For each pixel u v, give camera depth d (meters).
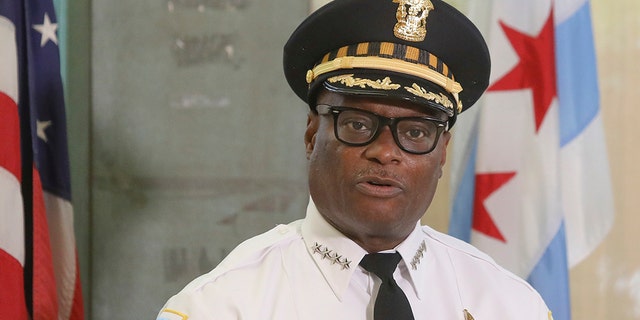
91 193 2.95
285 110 2.94
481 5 2.88
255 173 2.95
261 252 1.58
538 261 2.58
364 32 1.49
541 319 1.63
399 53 1.48
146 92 2.94
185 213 2.96
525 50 2.64
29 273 2.47
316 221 1.56
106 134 2.95
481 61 1.61
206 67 2.94
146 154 2.95
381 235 1.46
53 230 2.57
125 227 2.95
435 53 1.53
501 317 1.59
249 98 2.94
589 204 2.90
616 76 2.93
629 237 2.93
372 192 1.39
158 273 2.95
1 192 2.25
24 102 2.49
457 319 1.57
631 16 2.93
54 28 2.57
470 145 2.88
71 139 2.94
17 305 2.25
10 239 2.26
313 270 1.53
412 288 1.55
